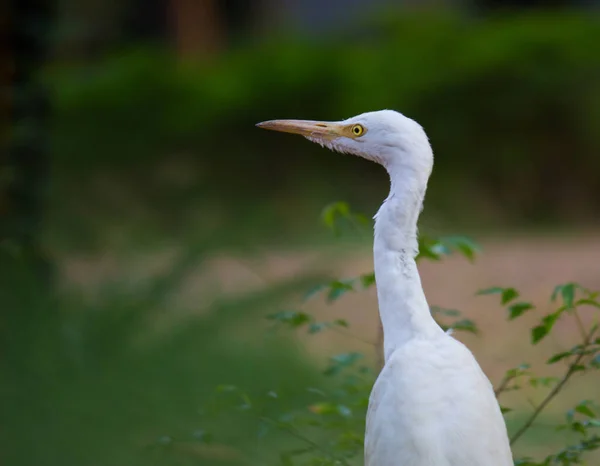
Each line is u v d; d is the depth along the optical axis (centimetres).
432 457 587
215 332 818
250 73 2962
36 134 1159
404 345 649
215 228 916
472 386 614
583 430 745
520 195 2847
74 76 2866
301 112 2878
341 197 2692
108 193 1402
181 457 768
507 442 627
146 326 828
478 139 2844
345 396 888
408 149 698
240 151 2841
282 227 1009
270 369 888
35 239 1106
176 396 782
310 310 1670
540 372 1362
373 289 1766
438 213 2683
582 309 1638
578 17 3120
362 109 2852
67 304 849
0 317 816
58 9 1220
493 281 1883
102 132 2188
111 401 769
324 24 3819
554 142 2855
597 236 2556
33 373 784
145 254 1000
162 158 2730
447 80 2841
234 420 812
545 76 2836
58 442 751
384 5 3641
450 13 3284
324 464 788
